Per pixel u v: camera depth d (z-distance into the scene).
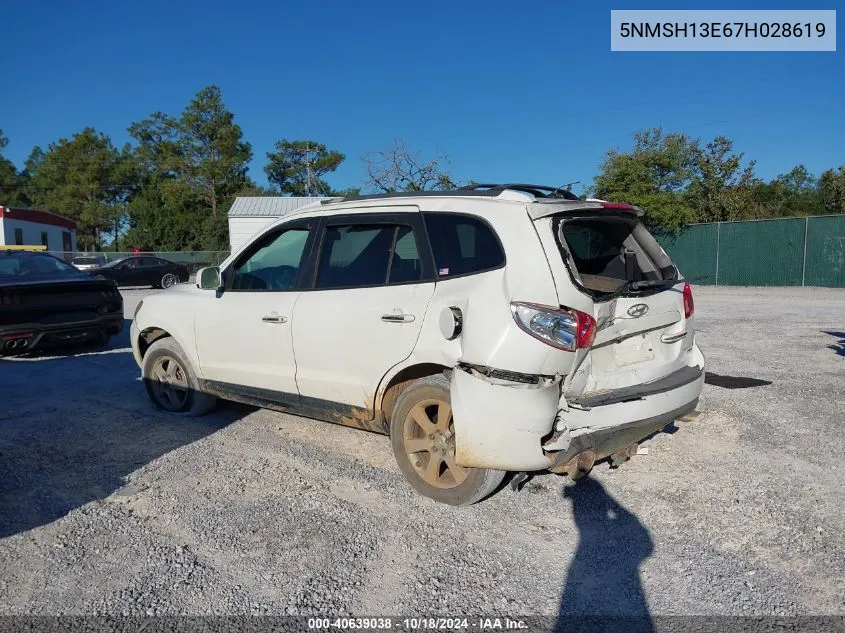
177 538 3.51
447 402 3.78
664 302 3.94
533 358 3.30
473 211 3.79
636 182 25.69
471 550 3.38
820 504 3.88
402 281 4.01
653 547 3.40
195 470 4.49
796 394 6.40
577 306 3.41
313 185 63.47
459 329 3.60
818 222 21.33
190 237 57.34
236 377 5.07
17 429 5.45
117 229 67.56
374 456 4.77
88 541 3.47
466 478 3.77
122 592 3.00
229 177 60.12
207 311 5.23
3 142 76.94
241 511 3.84
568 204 3.71
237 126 60.47
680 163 28.19
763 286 22.73
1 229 33.84
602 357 3.67
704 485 4.18
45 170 66.19
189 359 5.52
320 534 3.55
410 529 3.61
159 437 5.21
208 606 2.89
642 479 4.29
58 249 39.56
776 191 36.44
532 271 3.43
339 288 4.34
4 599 2.93
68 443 5.08
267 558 3.30
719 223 24.11
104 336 9.34
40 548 3.39
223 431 5.36
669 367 4.05
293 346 4.52
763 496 4.00
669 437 5.12
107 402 6.36
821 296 18.19
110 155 65.44
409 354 3.86
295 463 4.62
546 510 3.84
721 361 8.06
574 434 3.46
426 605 2.90
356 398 4.23
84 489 4.16
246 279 5.07
